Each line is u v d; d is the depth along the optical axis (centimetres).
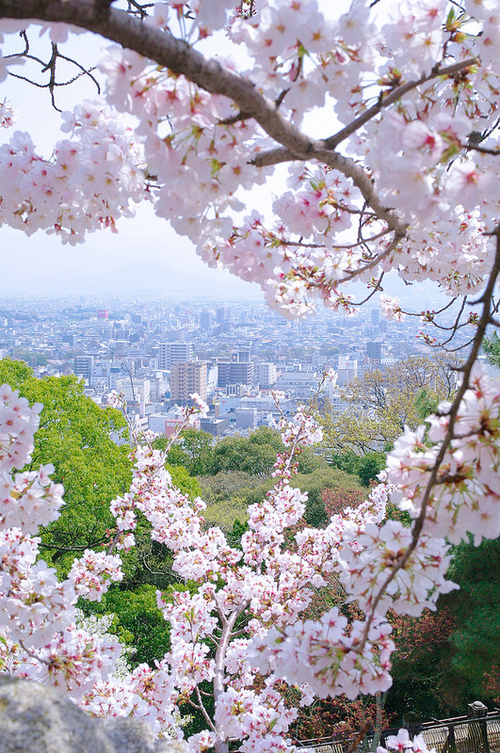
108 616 830
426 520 156
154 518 591
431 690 1130
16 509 246
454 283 388
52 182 231
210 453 2397
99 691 383
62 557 1344
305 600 548
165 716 470
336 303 361
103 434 1496
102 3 115
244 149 165
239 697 427
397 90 168
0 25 147
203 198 170
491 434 145
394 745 243
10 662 370
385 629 172
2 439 231
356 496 1425
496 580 957
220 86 139
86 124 229
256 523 611
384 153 162
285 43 153
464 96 214
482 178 143
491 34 185
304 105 167
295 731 1001
